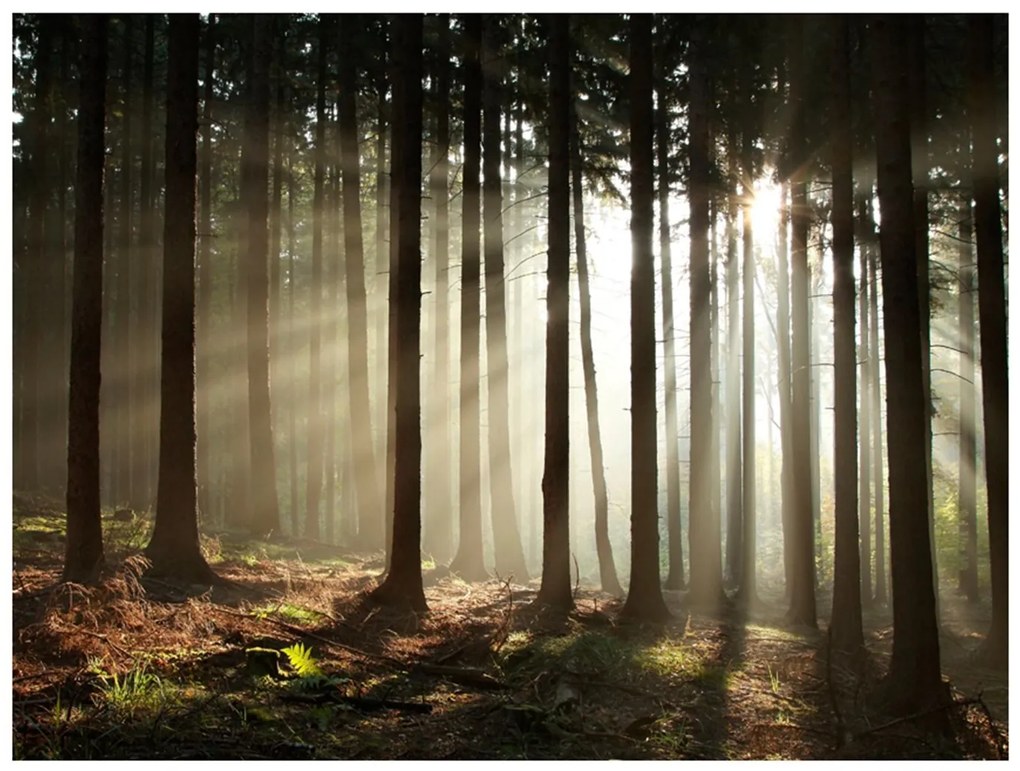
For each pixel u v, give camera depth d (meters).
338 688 8.60
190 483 12.17
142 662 8.29
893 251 9.85
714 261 23.08
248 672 8.59
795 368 17.55
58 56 23.30
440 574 17.06
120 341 24.28
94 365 10.57
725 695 10.20
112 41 24.55
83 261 10.56
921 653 9.63
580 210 19.38
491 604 13.81
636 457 14.16
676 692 10.10
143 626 9.17
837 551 13.50
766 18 17.09
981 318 14.02
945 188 18.11
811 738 8.98
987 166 13.95
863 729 9.24
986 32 13.96
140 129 25.61
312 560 17.00
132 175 26.48
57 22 21.77
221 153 26.92
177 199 12.17
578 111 19.58
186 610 9.75
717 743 8.65
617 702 9.45
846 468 13.60
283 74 23.61
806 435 17.28
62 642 8.36
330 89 23.34
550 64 14.49
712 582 17.70
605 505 19.06
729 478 25.27
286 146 26.16
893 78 9.95
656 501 14.24
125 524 16.05
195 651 8.88
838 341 13.77
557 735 8.19
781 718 9.49
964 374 23.91
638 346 14.14
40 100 22.06
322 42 23.22
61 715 7.01
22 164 22.55
